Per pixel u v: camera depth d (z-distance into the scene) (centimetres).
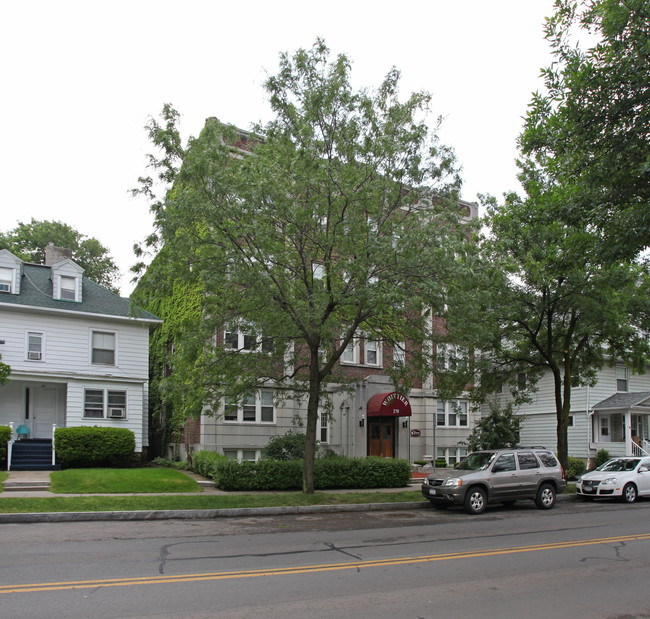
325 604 672
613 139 989
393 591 736
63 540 1091
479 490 1612
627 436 3095
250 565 870
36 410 2434
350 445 2619
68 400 2345
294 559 920
